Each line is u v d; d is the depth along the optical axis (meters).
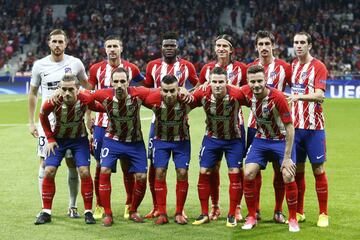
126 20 73.50
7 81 61.62
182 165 14.06
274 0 75.62
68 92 13.40
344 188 18.16
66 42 14.86
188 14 74.44
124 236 12.84
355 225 13.84
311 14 73.75
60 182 18.86
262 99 13.17
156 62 15.67
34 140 28.36
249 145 14.75
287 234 13.07
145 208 15.81
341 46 69.12
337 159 23.56
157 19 74.12
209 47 69.69
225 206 15.93
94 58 67.44
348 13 74.38
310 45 14.29
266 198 16.81
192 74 15.67
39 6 76.25
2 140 28.34
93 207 15.68
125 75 13.40
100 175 14.02
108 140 14.12
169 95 13.44
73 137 14.08
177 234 13.04
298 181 14.26
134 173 14.20
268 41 14.56
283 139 13.59
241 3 78.44
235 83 15.14
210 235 12.97
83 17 74.31
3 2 76.06
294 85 14.45
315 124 14.02
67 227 13.58
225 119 13.70
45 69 14.73
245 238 12.75
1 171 20.62
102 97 13.69
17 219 14.27
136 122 13.93
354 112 43.22
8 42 71.44
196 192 17.67
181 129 14.06
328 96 58.06
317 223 13.98
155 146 14.24
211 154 14.08
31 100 14.95
